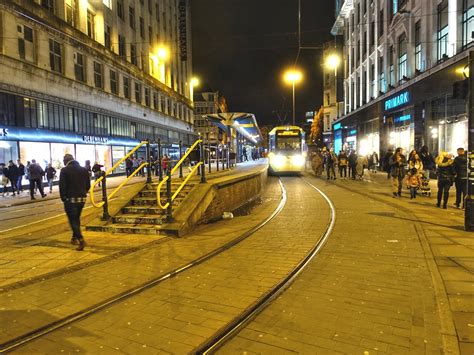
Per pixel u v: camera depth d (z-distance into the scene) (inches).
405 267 235.9
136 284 213.5
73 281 220.1
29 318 171.3
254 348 141.6
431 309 173.5
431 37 845.2
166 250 288.8
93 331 157.8
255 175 609.6
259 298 189.6
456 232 328.2
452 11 748.6
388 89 1129.4
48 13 973.2
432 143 840.9
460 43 735.7
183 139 2276.1
